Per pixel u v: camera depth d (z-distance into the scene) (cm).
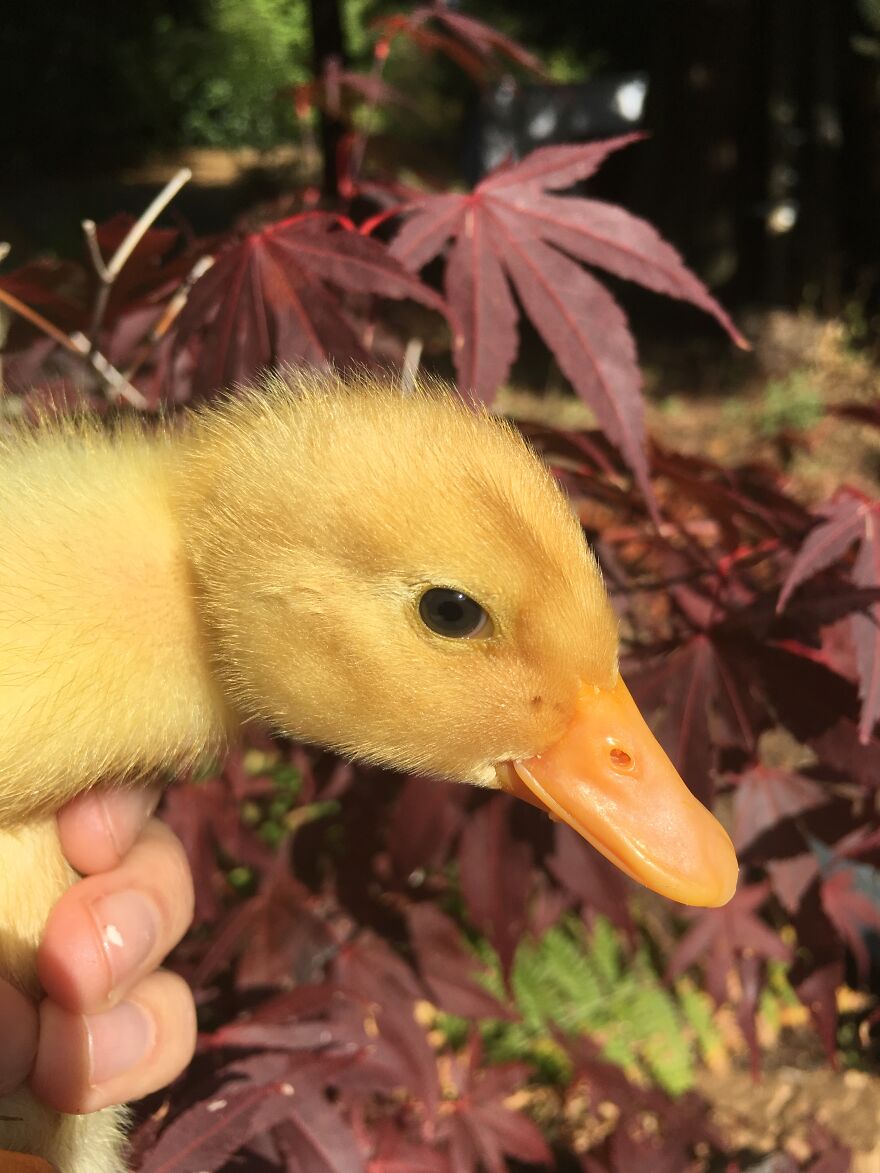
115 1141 12
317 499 10
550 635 10
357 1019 16
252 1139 13
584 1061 21
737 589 15
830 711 13
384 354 16
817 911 16
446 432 11
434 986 17
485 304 13
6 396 15
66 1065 10
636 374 13
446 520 10
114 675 10
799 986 16
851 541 13
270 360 13
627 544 16
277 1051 14
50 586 10
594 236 14
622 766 11
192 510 11
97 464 12
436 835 15
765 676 13
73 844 11
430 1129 17
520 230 14
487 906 15
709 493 14
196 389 13
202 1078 14
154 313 15
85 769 10
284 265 13
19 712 10
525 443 11
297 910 16
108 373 15
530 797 11
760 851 15
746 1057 27
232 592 11
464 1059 24
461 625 10
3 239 91
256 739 17
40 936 11
